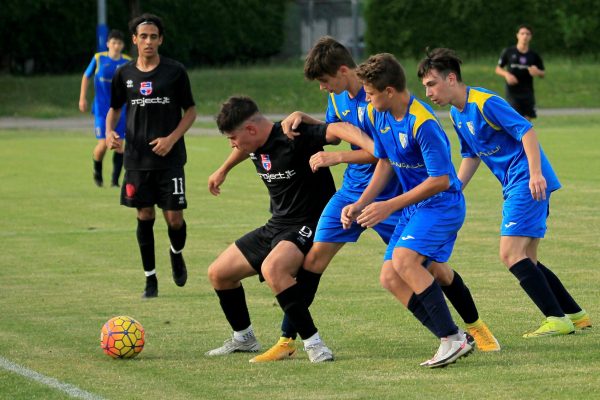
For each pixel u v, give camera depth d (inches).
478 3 4562.0
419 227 729.0
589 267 1114.7
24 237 1390.3
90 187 1950.1
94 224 1499.8
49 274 1138.7
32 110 3806.6
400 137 721.0
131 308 965.8
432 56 803.4
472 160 846.5
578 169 2096.5
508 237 818.2
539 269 830.5
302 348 808.3
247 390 667.4
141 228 1031.6
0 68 4571.9
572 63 4468.5
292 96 4005.9
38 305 977.5
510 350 770.2
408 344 800.3
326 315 914.1
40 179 2080.5
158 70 1051.3
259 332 861.8
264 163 768.3
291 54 5064.0
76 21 4485.7
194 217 1552.7
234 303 783.1
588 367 710.5
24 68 4662.9
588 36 4586.6
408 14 4613.7
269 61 4948.3
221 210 1622.8
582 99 3998.5
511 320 879.1
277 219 777.6
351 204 760.3
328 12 5157.5
